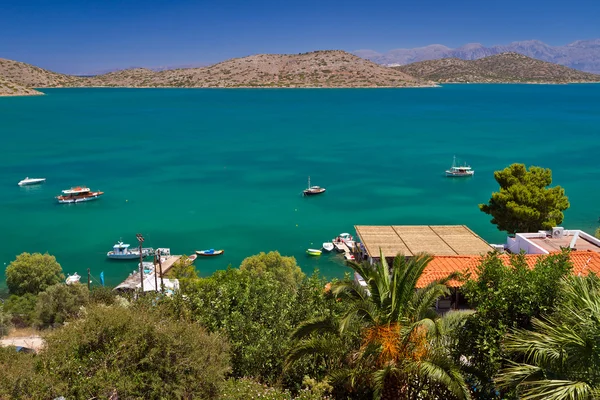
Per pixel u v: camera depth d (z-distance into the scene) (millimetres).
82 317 17734
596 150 142625
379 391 15242
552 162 126062
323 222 78750
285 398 17203
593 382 11430
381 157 134875
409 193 97250
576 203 88562
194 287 22578
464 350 17547
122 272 59250
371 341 16359
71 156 137375
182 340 16562
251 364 19250
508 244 44781
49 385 14773
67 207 87500
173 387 15562
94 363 15680
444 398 16734
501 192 52406
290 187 101875
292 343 19188
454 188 101500
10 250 66375
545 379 12133
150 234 72812
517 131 183500
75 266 61062
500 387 14070
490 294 17750
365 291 17609
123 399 14969
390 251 43281
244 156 137000
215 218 80688
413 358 16078
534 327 15320
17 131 187250
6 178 110250
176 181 107500
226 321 20141
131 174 114500
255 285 22656
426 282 30891
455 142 159125
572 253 33625
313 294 22344
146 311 18625
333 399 17781
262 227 76125
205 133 182250
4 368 15438
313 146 153125
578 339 11945
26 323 39125
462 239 45969
